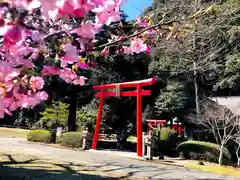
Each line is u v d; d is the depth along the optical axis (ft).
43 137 49.73
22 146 42.19
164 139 46.85
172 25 6.48
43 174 23.63
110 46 6.69
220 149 39.83
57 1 3.43
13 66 4.17
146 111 53.47
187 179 27.12
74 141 45.75
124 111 54.13
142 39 6.95
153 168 31.63
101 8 4.27
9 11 3.38
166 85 52.19
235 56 45.21
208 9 6.23
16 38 3.46
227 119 39.29
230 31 43.75
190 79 50.03
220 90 50.47
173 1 35.40
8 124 81.10
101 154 39.96
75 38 4.72
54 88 43.32
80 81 5.91
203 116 42.70
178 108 49.49
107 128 57.57
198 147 42.06
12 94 4.21
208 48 44.73
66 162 30.45
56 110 65.51
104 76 49.75
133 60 49.19
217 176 30.37
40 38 4.43
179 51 42.06
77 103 56.44
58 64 4.68
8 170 24.00
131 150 48.67
